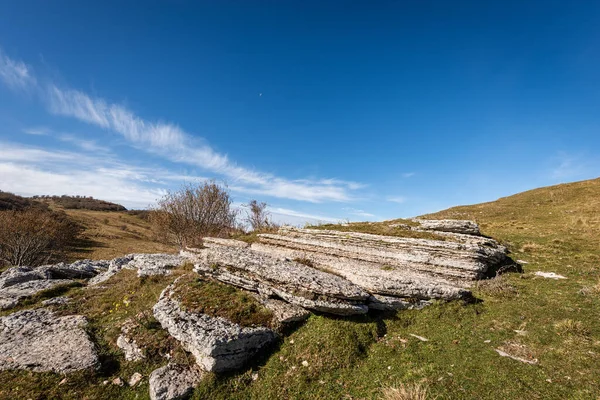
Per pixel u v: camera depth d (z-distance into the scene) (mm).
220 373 8578
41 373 8711
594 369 7094
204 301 11219
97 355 9516
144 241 58312
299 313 10500
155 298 13219
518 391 6719
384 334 9898
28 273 18750
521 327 9359
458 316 10477
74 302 14297
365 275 12531
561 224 24094
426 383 7328
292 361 8898
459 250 13961
